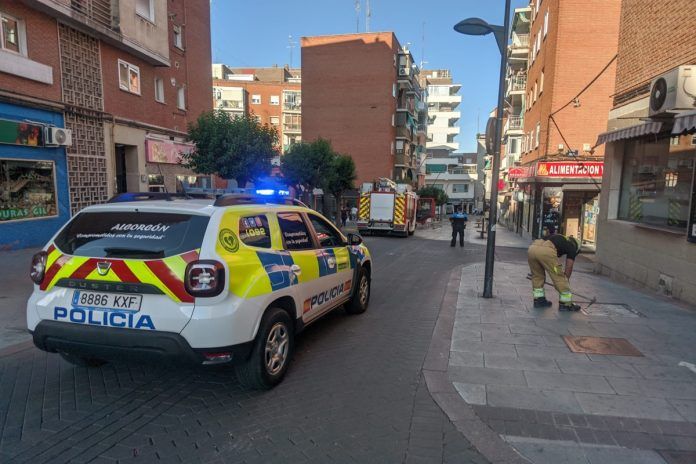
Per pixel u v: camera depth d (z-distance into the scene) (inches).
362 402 151.7
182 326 133.5
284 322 168.7
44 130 500.7
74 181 555.2
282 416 141.3
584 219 806.5
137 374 171.8
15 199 476.4
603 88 786.8
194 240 140.7
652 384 162.6
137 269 136.9
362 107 1765.5
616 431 131.5
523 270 448.1
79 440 125.8
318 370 180.1
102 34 578.2
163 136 759.7
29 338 211.9
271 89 2573.8
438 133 3489.2
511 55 1190.3
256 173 676.7
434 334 222.2
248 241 159.9
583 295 316.2
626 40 418.6
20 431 130.1
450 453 121.7
